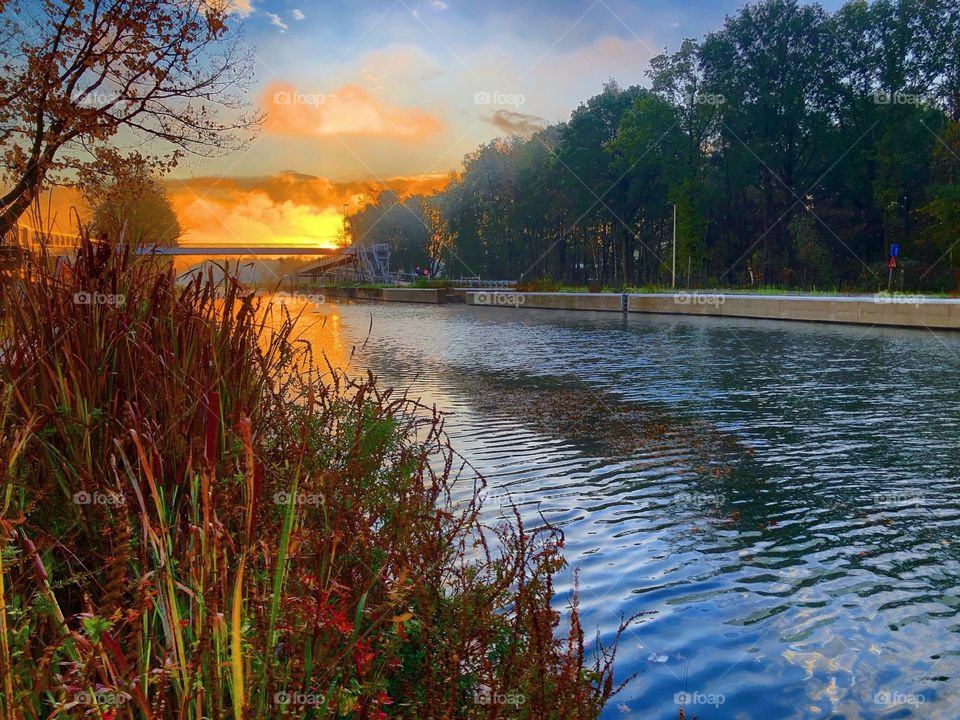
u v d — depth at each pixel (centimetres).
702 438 950
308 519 268
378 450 339
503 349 2191
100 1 629
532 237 8300
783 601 478
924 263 4744
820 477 763
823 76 5338
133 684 158
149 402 262
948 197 4347
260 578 207
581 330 2995
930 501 679
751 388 1366
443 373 1620
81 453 243
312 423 324
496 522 607
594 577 514
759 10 5456
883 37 5197
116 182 606
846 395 1270
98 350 276
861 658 407
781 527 615
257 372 335
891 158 4906
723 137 5691
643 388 1387
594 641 424
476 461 825
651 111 5709
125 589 176
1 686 161
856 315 2864
